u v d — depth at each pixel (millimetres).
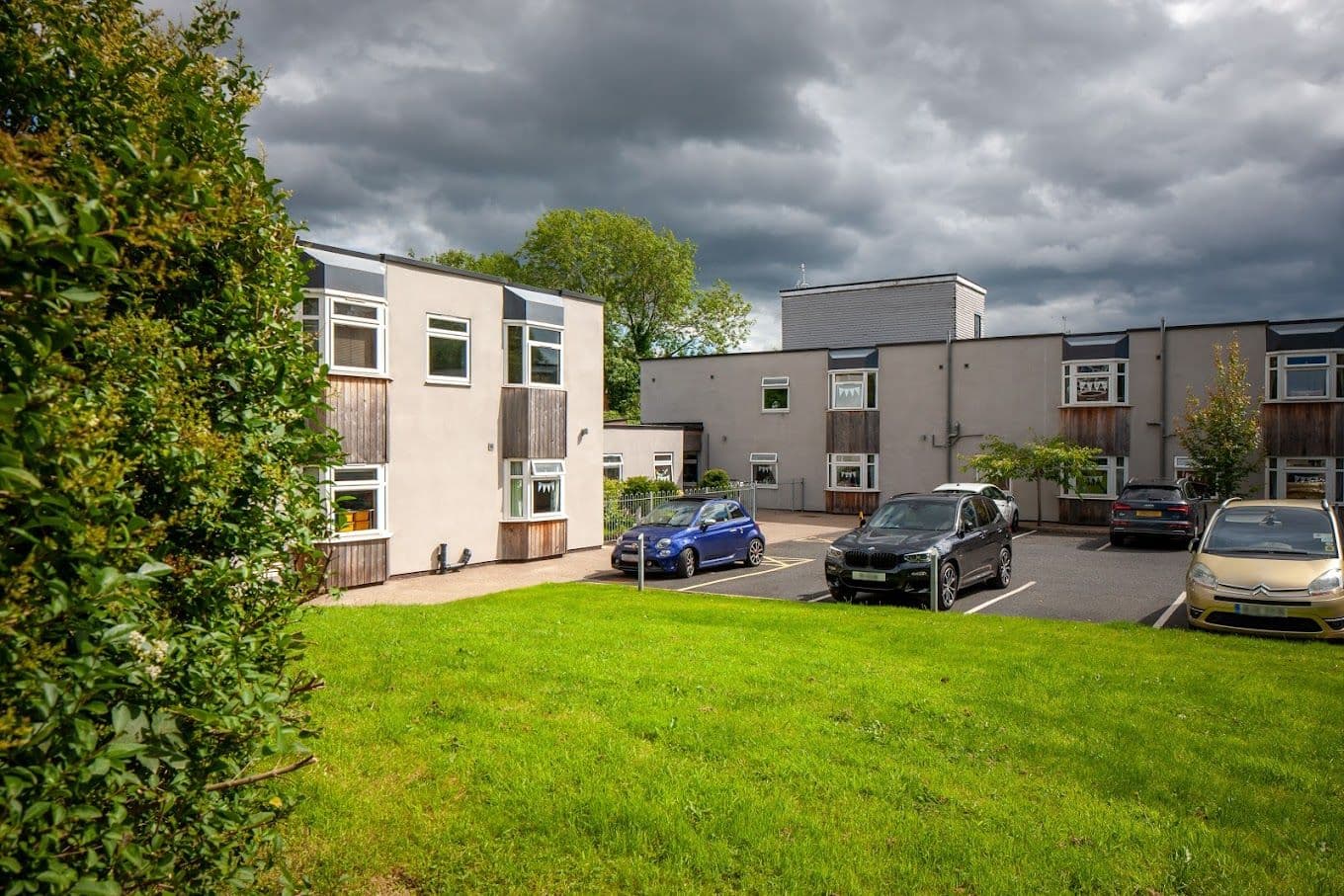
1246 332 27984
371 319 17172
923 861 4668
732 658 8977
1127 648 9859
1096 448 29156
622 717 6852
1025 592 15898
